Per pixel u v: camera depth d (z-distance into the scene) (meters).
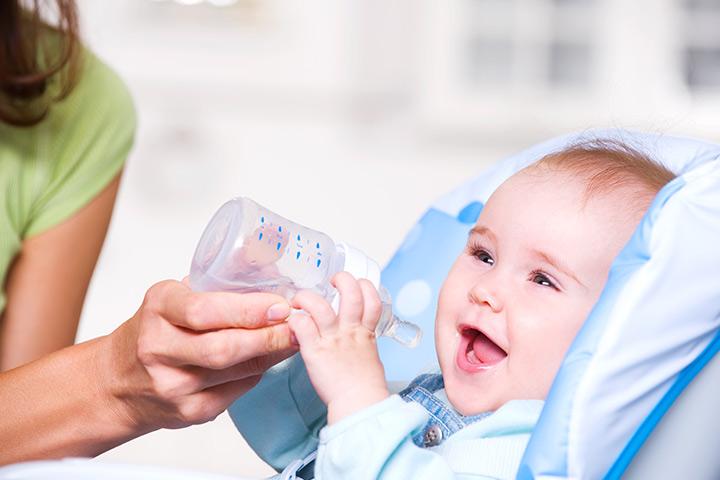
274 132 3.86
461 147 3.90
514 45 3.97
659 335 1.07
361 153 3.88
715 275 1.09
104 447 1.23
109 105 1.64
